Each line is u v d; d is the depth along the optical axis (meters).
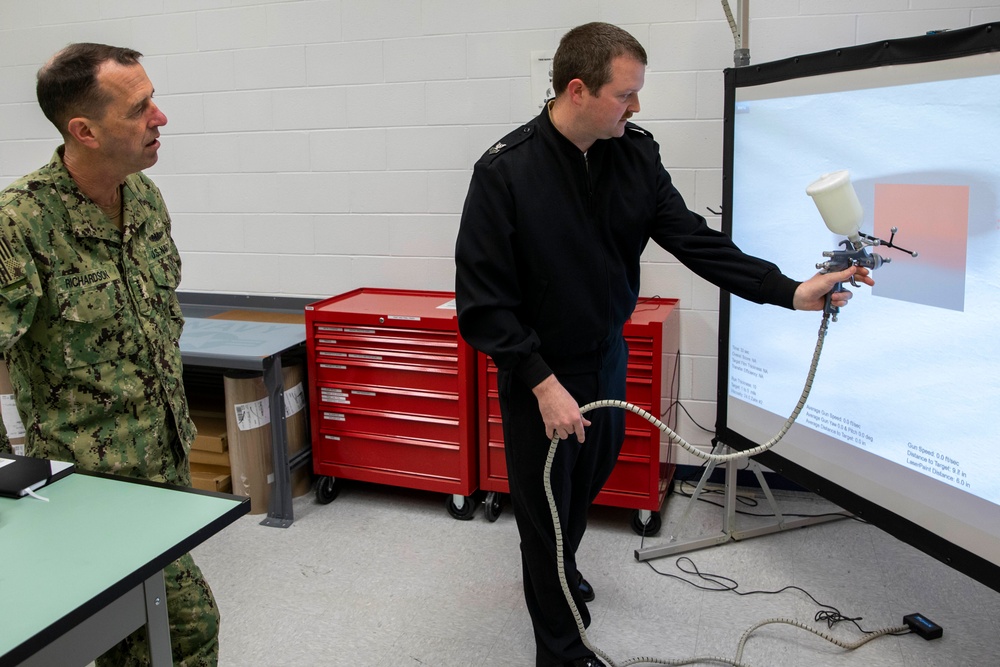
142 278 1.61
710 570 2.47
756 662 2.02
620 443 1.96
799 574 2.43
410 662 2.07
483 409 2.77
